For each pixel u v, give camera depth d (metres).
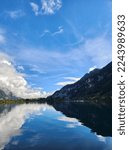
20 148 29.61
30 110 127.19
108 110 101.50
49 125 54.50
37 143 32.81
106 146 30.83
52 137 37.72
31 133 42.19
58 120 65.62
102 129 45.56
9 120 67.44
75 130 45.31
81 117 72.25
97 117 69.56
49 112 104.62
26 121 64.19
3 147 30.25
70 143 32.81
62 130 45.84
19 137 37.72
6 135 39.81
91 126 50.31
